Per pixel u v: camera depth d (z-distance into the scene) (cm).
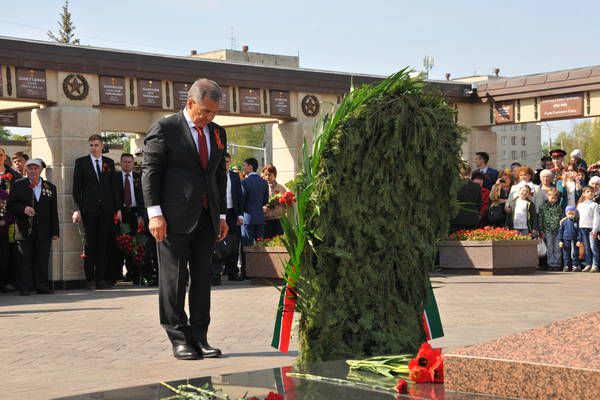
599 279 1476
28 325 977
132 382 613
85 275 1505
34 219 1388
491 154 2280
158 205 699
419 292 568
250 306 1128
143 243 1527
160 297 722
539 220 1717
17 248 1386
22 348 805
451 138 570
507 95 2180
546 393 323
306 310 544
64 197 1518
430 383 381
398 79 559
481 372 343
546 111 2117
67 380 632
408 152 556
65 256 1511
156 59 1683
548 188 1720
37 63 1506
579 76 2045
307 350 549
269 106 1900
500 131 12000
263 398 355
